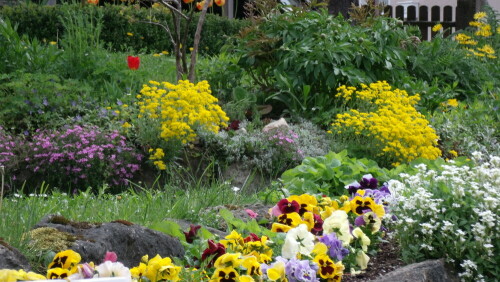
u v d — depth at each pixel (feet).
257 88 31.99
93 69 30.04
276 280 11.27
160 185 23.79
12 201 16.26
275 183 19.69
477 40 46.80
